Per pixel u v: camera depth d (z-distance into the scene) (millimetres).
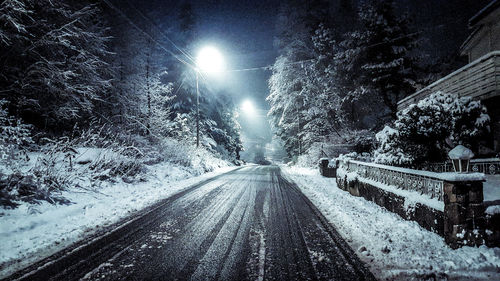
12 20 7707
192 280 3189
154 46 18219
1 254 3854
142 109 16891
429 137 8445
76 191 7496
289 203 7773
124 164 10453
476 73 9180
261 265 3607
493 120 9305
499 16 13039
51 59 10016
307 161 23984
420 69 18094
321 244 4410
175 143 17422
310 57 26047
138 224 5520
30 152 8391
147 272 3381
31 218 5375
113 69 14883
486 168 8555
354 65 19219
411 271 3426
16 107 9953
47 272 3357
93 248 4176
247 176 16062
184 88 31156
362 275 3346
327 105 22203
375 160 9266
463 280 3219
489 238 4004
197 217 6133
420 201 5074
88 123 12977
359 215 6207
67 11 10070
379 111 20812
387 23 17156
